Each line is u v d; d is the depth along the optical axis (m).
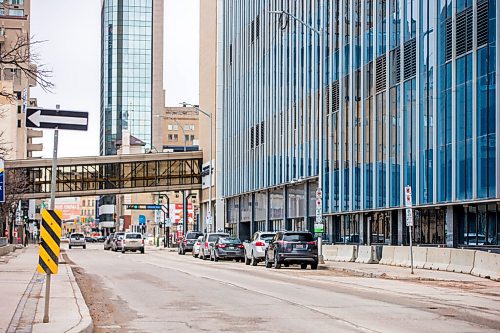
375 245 40.19
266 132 63.16
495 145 31.69
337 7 49.41
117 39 190.88
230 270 35.31
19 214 86.25
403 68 39.97
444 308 17.50
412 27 39.09
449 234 35.97
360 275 31.27
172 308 17.47
